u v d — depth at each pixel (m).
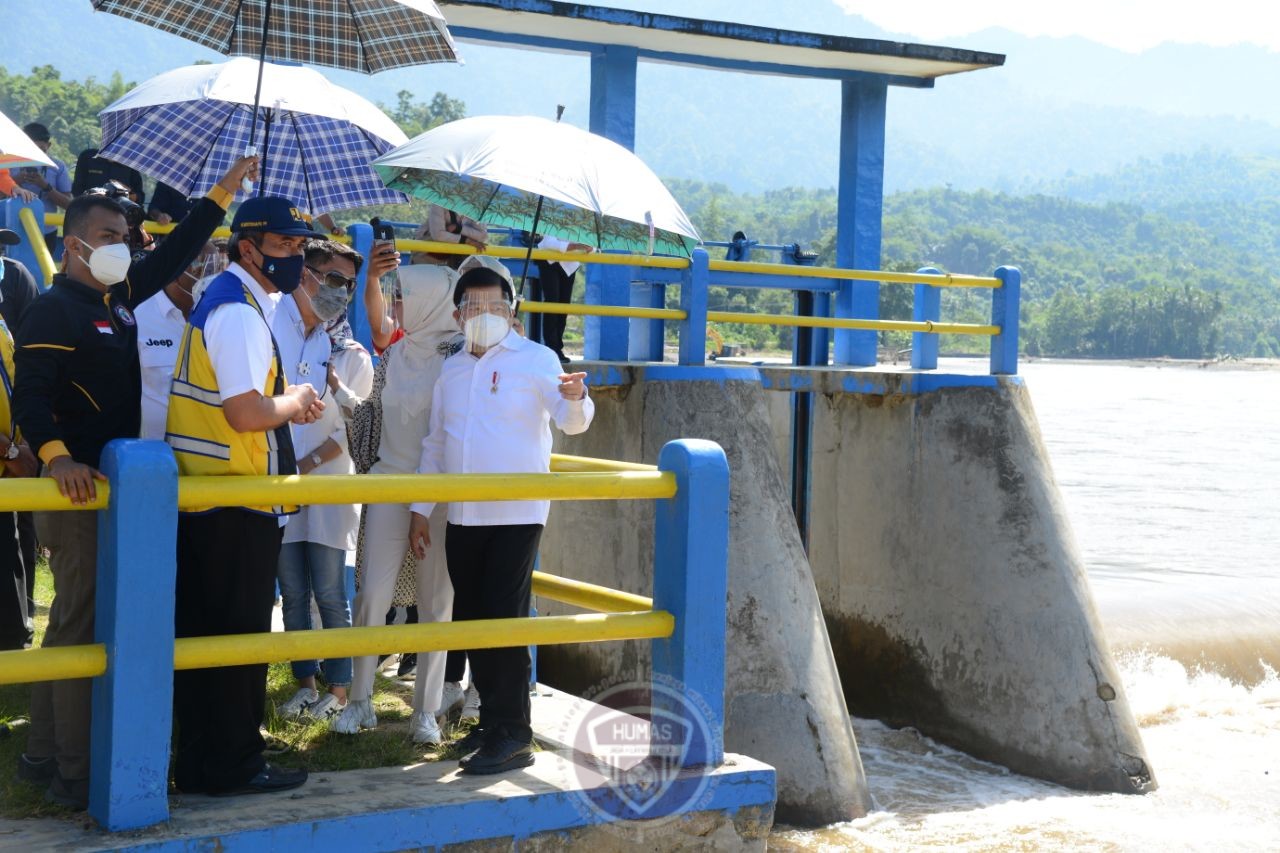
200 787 4.74
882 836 9.18
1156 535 28.17
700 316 9.91
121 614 4.16
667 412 9.57
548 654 10.78
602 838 4.98
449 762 5.35
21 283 6.95
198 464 4.53
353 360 6.25
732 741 9.19
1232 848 9.31
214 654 4.33
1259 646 14.66
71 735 4.53
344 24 6.89
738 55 12.59
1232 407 84.88
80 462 4.61
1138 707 13.12
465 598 5.36
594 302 11.97
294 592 6.46
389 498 4.55
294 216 4.66
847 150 13.34
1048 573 10.95
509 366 5.37
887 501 11.82
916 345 12.98
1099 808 10.07
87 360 4.54
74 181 8.99
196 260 6.13
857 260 13.24
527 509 5.30
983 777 10.64
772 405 13.33
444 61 6.98
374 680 6.74
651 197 5.86
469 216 6.93
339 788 4.89
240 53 6.91
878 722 11.72
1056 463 44.31
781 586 9.54
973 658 11.11
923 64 12.79
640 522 9.70
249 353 4.47
